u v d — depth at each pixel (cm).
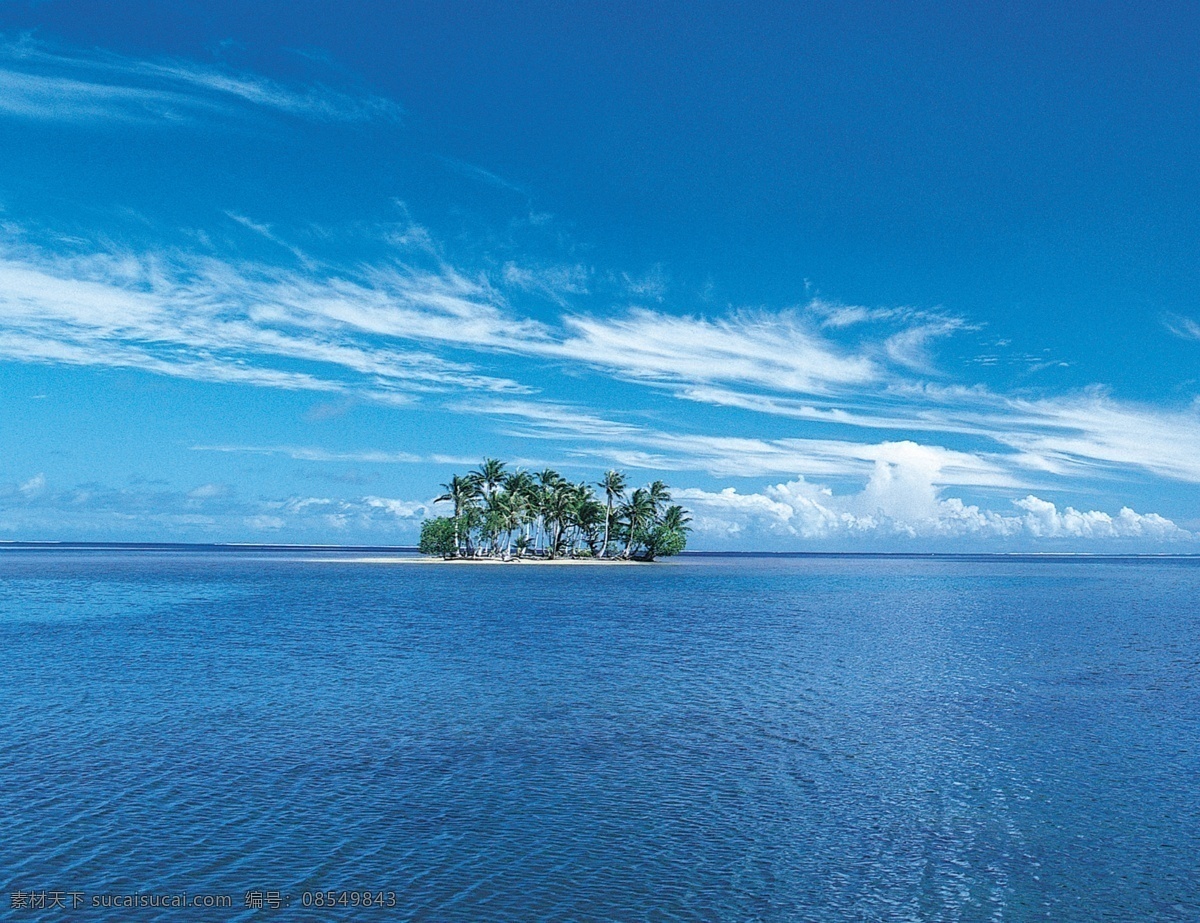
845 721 3042
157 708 3194
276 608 7712
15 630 5900
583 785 2248
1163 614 7800
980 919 1520
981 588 12600
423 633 5719
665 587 11488
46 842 1806
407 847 1800
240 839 1836
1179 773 2398
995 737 2811
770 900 1580
